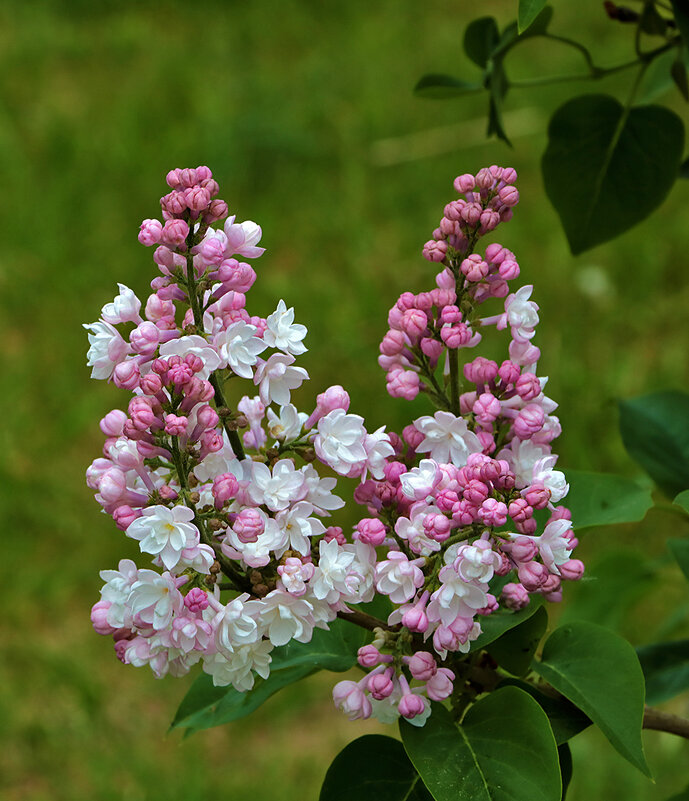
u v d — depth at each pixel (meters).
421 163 6.52
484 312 5.25
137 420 1.23
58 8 8.55
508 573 1.44
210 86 7.38
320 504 1.32
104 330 1.31
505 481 1.28
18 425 5.16
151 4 8.62
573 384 5.05
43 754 4.12
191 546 1.21
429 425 1.36
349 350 5.36
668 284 5.56
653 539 4.46
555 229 5.86
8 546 4.75
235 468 1.30
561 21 7.47
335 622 1.60
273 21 8.23
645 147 2.04
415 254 5.92
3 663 4.41
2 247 6.09
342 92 7.23
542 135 6.53
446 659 1.42
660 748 3.92
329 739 4.14
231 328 1.26
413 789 1.35
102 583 4.64
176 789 3.93
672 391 2.12
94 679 4.32
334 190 6.43
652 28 2.08
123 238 6.14
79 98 7.37
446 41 7.66
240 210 6.34
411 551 1.34
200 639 1.23
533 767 1.25
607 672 1.36
